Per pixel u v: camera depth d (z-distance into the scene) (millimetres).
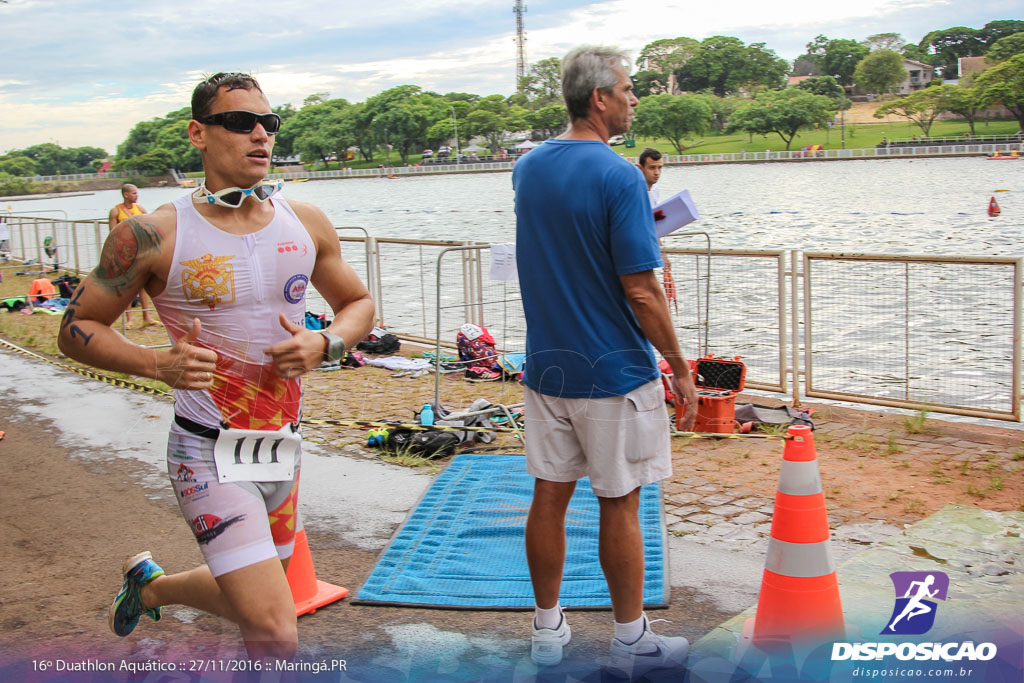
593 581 3773
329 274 2730
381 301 10195
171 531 4594
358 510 4812
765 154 134000
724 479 5117
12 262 19203
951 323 10641
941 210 38031
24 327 11430
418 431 5906
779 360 7188
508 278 6996
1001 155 105500
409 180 144000
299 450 2695
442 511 4684
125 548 4371
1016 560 3883
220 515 2467
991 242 25625
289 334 2566
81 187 171750
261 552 2477
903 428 6148
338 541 4395
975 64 162000
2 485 5348
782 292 7016
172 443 2539
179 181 175625
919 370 8586
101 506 4965
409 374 8344
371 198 81750
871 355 9133
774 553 3076
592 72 2869
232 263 2447
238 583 2445
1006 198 43438
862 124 191625
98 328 2436
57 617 3611
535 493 3090
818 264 14164
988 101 144125
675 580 3799
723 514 4570
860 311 11234
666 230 4207
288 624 2479
